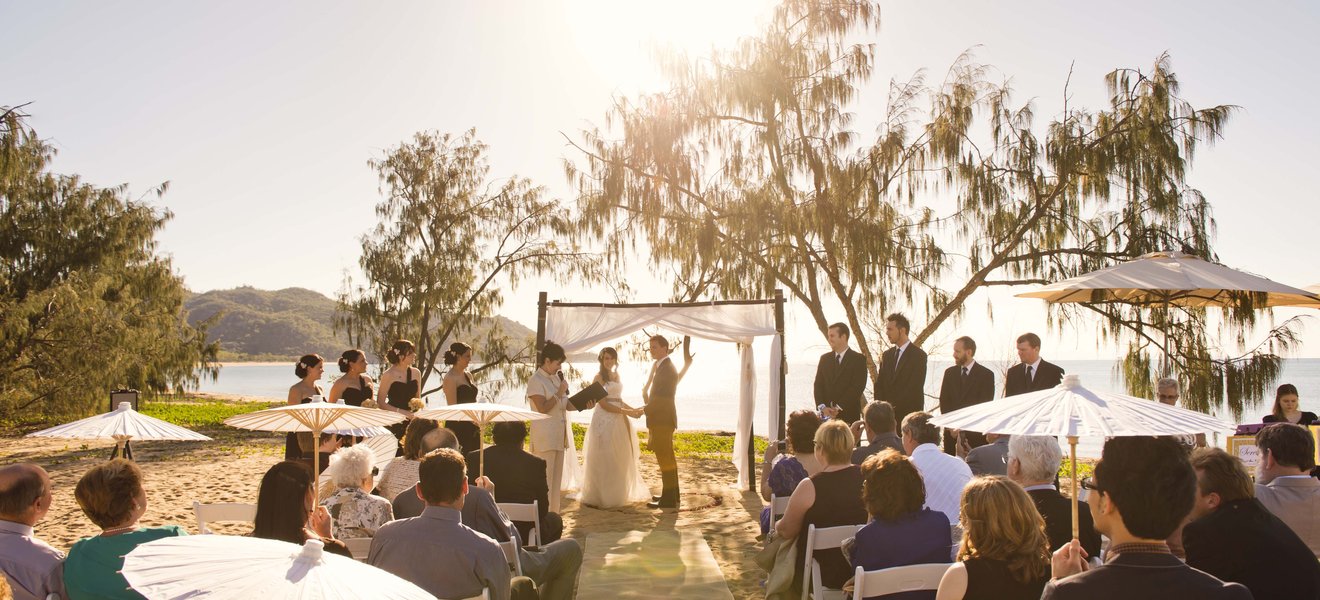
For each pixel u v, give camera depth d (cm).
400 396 890
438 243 2311
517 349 2370
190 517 928
